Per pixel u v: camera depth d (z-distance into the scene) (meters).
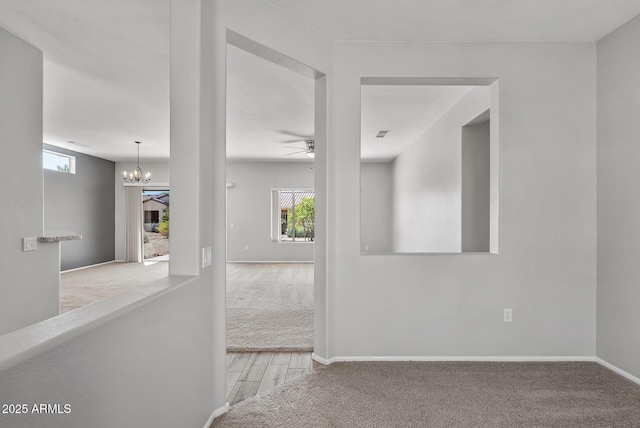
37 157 3.04
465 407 2.29
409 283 3.05
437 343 3.06
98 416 1.09
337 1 2.52
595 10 2.61
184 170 1.97
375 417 2.18
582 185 3.05
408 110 5.07
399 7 2.59
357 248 3.04
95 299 5.38
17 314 2.77
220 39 2.24
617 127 2.83
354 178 3.05
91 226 8.92
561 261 3.05
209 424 2.10
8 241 2.72
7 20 2.74
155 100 4.70
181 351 1.74
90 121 5.71
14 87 2.88
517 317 3.05
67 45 3.16
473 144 4.56
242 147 7.92
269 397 2.42
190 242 1.97
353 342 3.05
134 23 2.83
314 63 2.87
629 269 2.71
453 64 3.08
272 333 3.71
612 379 2.69
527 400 2.38
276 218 10.21
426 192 6.23
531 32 2.93
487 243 4.54
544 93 3.06
